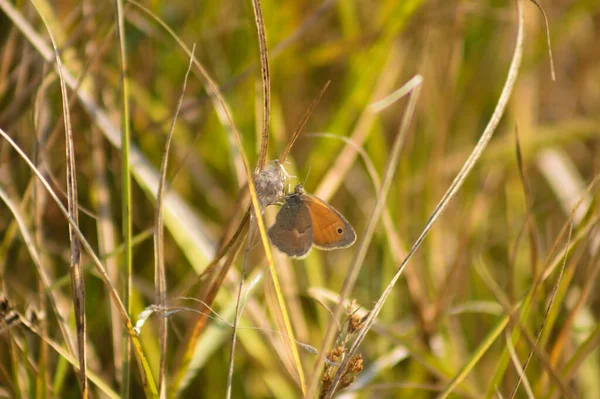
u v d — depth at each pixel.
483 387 0.56
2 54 0.55
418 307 0.56
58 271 0.55
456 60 0.58
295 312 0.55
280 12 0.58
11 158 0.55
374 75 0.57
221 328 0.52
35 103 0.52
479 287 0.58
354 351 0.48
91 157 0.55
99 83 0.55
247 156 0.56
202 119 0.58
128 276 0.50
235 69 0.58
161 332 0.49
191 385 0.55
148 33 0.57
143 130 0.56
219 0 0.59
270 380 0.55
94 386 0.53
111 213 0.55
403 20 0.57
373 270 0.58
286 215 0.51
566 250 0.50
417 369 0.55
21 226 0.51
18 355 0.51
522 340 0.53
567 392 0.49
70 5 0.57
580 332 0.55
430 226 0.49
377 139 0.58
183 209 0.54
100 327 0.55
